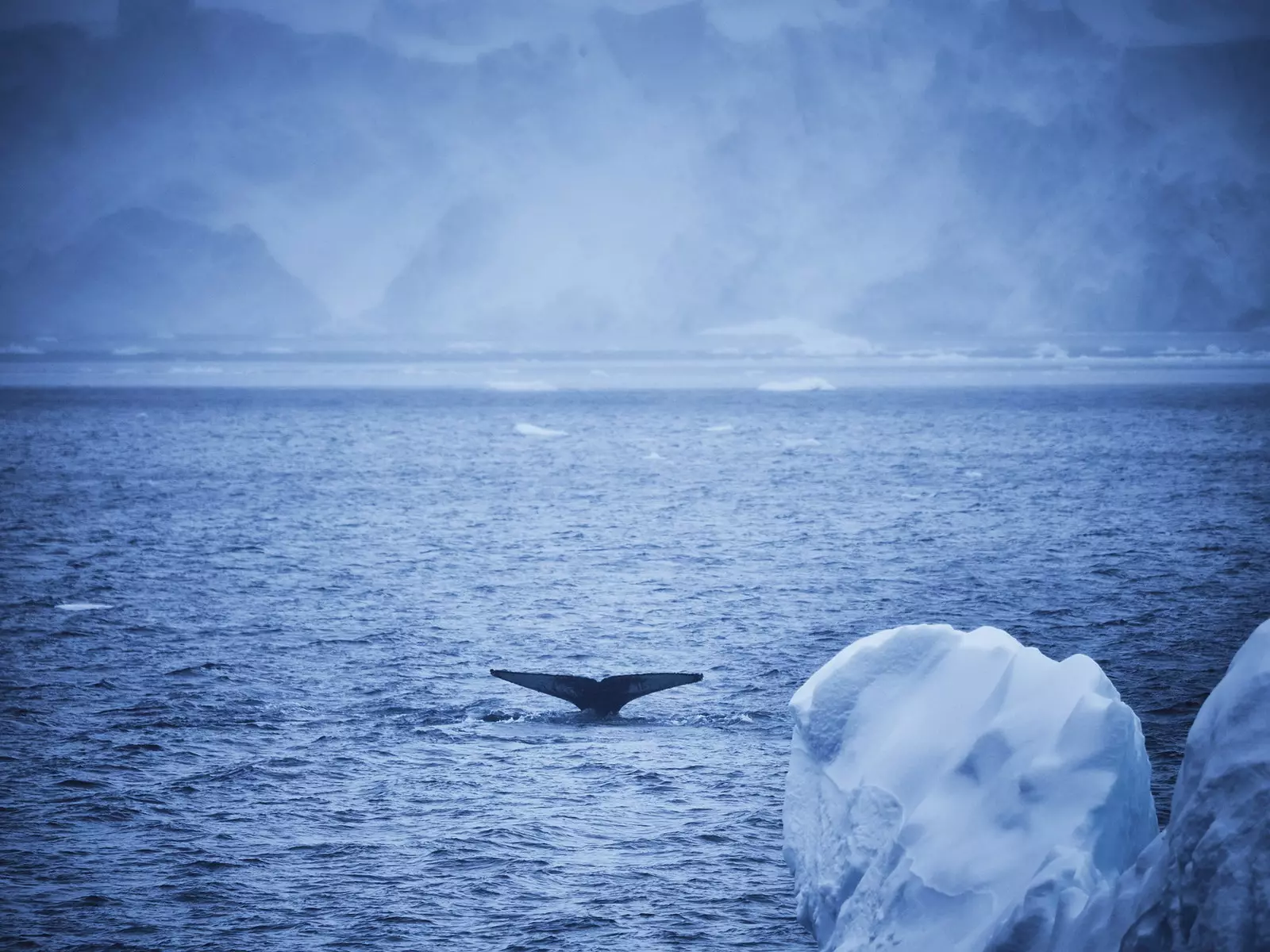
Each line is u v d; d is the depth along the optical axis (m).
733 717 66.50
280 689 73.31
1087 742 31.33
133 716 66.75
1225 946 23.22
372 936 40.16
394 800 52.91
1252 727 24.89
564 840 48.25
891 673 36.78
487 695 71.88
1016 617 94.81
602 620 95.12
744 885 44.03
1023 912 28.19
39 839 48.34
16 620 93.88
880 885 32.31
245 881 44.50
